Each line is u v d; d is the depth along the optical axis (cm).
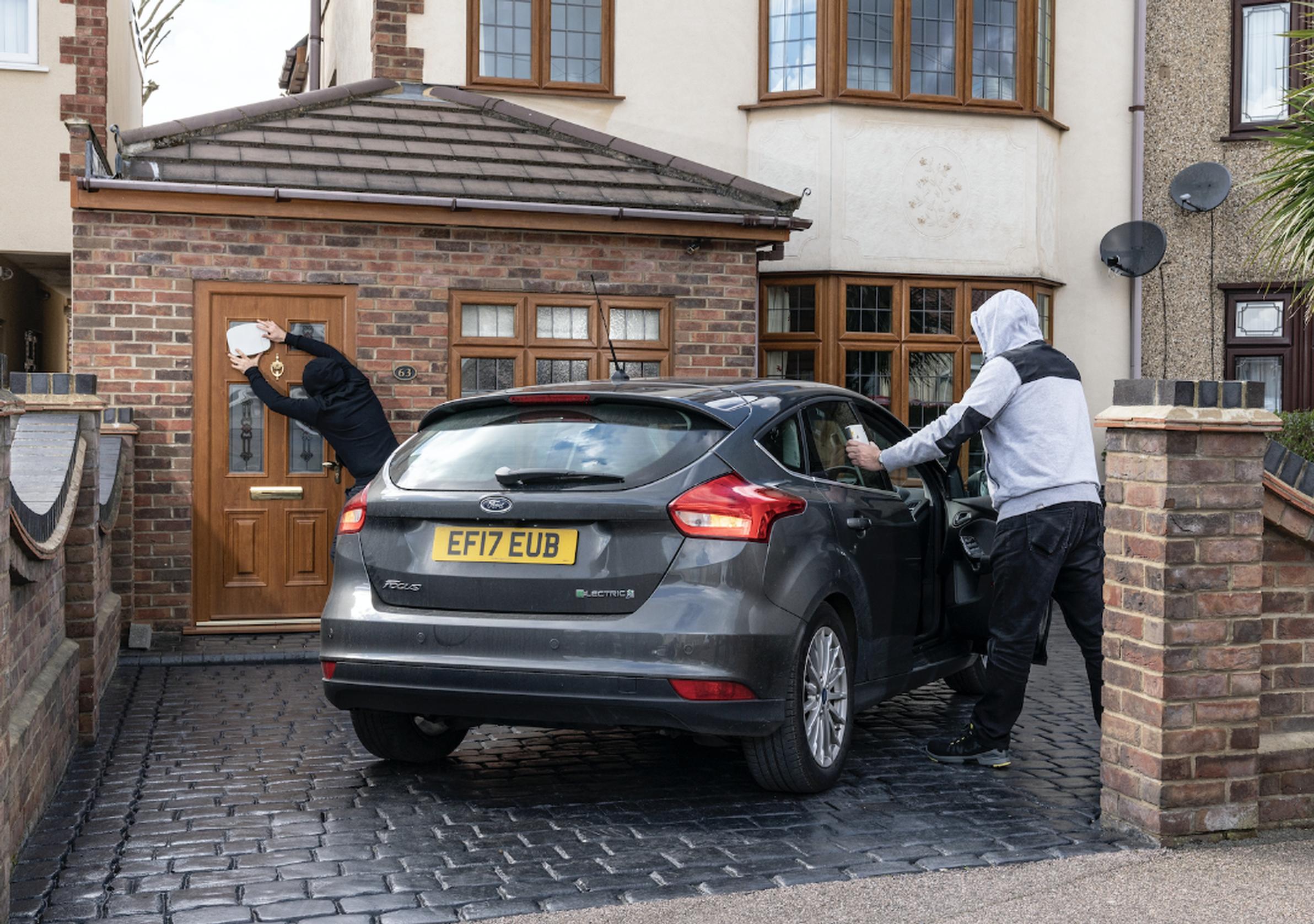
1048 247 1304
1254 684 426
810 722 482
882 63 1233
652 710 436
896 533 554
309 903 366
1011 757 554
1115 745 438
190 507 880
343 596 480
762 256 1039
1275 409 1371
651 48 1235
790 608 457
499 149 1029
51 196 1302
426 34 1187
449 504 463
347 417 851
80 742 575
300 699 691
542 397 485
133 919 354
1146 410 423
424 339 925
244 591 892
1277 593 450
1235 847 418
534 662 443
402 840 430
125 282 867
